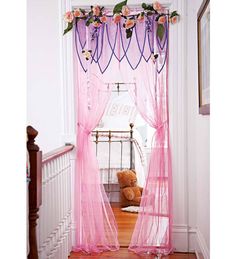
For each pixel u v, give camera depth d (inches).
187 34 153.9
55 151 132.3
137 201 222.5
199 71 135.9
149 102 154.9
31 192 89.7
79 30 156.4
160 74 154.2
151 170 155.0
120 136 238.2
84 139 157.3
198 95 141.3
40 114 159.9
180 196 155.9
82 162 157.3
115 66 155.6
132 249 155.3
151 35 154.3
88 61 155.9
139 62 154.4
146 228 154.6
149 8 153.2
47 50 158.9
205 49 122.4
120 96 251.6
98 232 156.9
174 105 155.0
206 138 127.3
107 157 235.5
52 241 122.0
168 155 154.2
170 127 156.0
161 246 154.4
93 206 157.2
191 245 155.8
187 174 155.9
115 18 152.9
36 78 159.6
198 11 135.0
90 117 156.5
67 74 157.9
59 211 134.7
